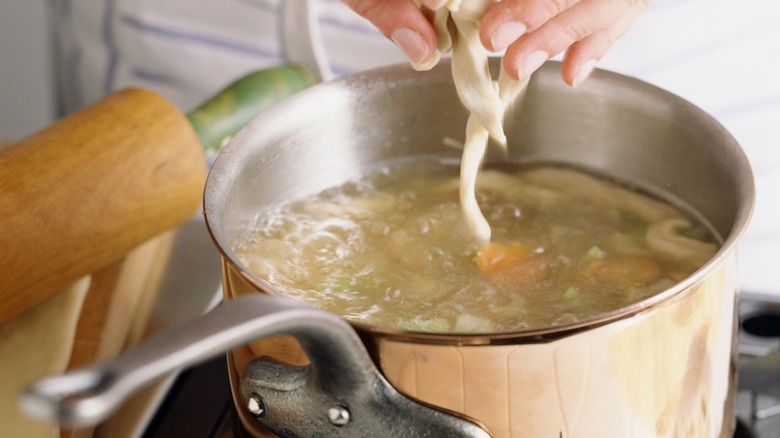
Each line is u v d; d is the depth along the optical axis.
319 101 0.79
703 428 0.65
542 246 0.77
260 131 0.76
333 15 1.02
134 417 0.75
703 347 0.63
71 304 0.81
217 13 1.04
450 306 0.72
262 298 0.57
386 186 0.83
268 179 0.78
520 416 0.61
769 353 0.74
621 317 0.60
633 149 0.80
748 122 0.99
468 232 0.78
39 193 0.81
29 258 0.80
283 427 0.64
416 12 0.70
